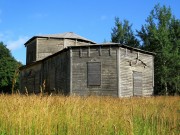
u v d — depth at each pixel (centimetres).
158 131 595
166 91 4422
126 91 2616
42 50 4006
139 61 2889
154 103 1420
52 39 3981
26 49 4412
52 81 3077
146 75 3012
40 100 734
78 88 2653
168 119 757
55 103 778
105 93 2553
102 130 588
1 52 6153
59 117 643
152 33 4825
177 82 4438
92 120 618
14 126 552
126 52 2672
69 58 2720
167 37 4750
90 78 2616
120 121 648
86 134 567
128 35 6016
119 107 917
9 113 624
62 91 2662
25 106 678
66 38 3959
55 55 3031
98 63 2606
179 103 1595
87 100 1073
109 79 2556
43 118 577
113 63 2558
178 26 5088
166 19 5038
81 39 4006
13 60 6159
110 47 2581
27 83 3903
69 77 2706
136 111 940
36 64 3594
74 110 695
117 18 6069
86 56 2655
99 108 871
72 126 579
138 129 631
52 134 540
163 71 4434
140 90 2859
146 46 5053
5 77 5953
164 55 4522
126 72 2650
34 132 528
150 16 5119
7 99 819
